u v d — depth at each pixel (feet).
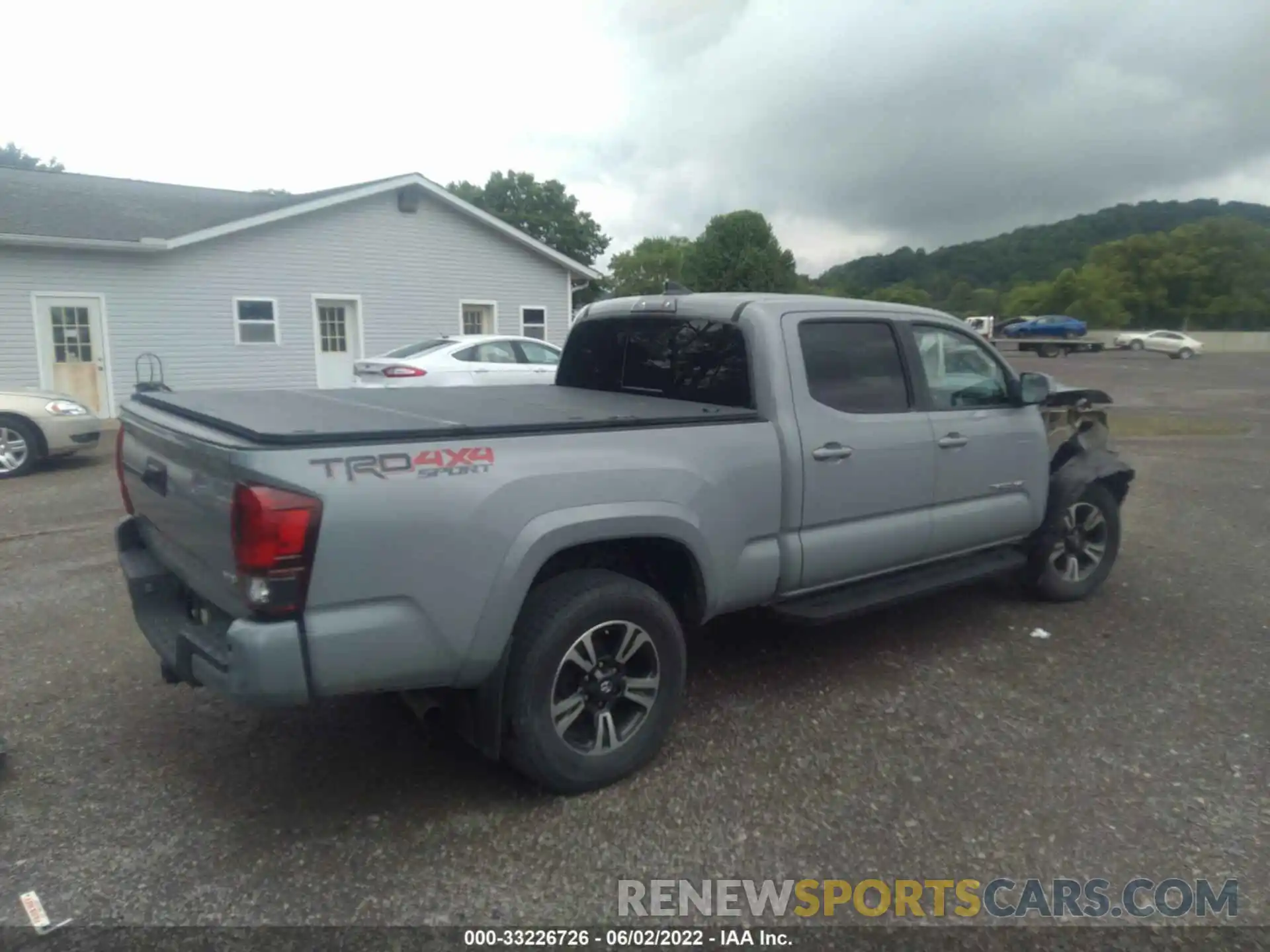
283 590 8.96
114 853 9.95
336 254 58.65
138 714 13.42
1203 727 13.01
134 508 13.00
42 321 48.57
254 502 8.79
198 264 53.21
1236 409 62.54
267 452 8.88
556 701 10.90
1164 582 20.06
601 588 11.02
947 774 11.66
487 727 10.62
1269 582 20.11
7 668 15.10
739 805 10.95
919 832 10.39
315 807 10.91
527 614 10.66
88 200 56.34
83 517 26.53
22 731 12.82
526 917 8.96
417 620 9.65
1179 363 132.05
